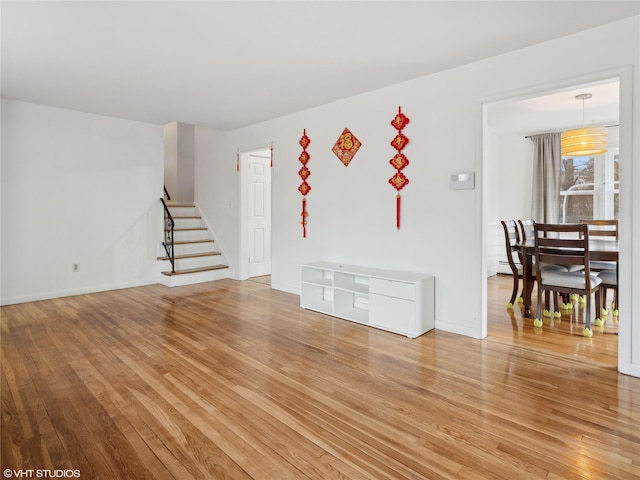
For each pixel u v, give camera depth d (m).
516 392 2.37
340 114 4.38
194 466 1.70
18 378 2.55
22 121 4.51
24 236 4.59
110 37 2.81
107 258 5.29
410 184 3.76
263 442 1.87
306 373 2.65
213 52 3.07
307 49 3.02
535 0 2.32
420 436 1.92
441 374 2.63
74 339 3.32
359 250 4.26
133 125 5.45
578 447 1.82
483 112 3.26
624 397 2.30
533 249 3.89
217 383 2.49
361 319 3.85
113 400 2.27
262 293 5.13
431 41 2.88
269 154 6.42
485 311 3.41
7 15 2.48
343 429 1.98
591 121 5.54
